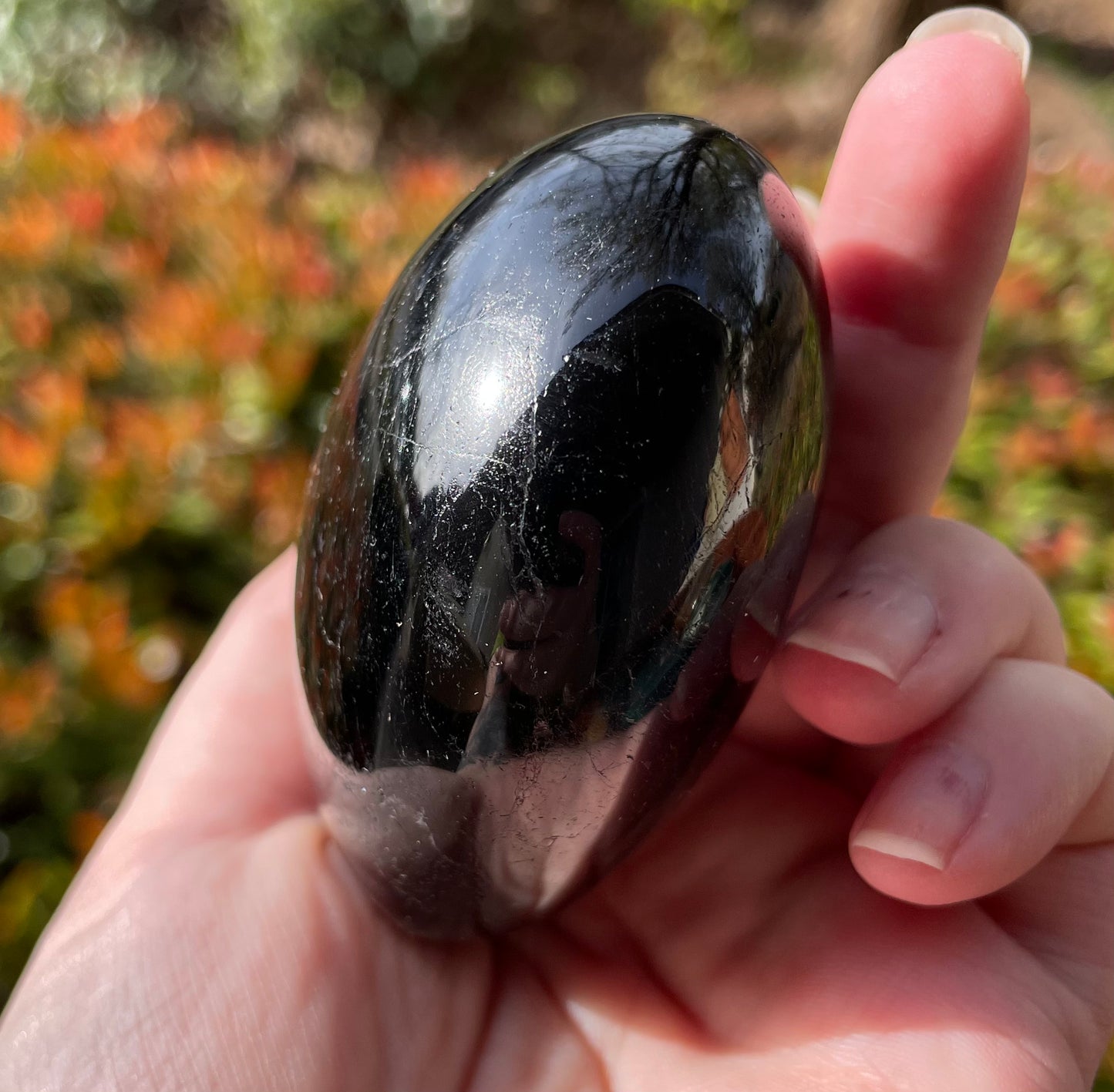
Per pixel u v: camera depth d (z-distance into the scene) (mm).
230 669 149
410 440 103
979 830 115
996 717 119
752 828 138
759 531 104
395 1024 124
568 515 99
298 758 144
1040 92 663
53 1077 116
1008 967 120
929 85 125
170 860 131
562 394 99
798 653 121
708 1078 119
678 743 109
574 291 100
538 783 105
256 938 124
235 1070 116
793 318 105
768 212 106
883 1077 114
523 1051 125
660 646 102
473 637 101
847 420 135
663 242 101
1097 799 123
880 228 129
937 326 131
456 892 114
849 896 129
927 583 122
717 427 100
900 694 118
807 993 123
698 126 109
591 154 106
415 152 509
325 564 108
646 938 134
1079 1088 117
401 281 111
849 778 141
